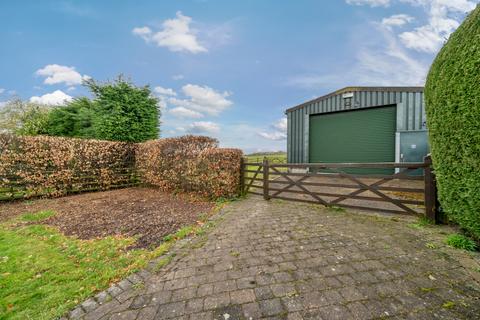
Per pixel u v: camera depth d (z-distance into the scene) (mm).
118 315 1646
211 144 6770
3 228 3742
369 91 8867
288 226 3533
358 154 9305
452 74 2404
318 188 7211
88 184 7418
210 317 1597
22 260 2529
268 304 1716
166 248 2807
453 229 3111
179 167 6699
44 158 6426
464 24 2373
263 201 5449
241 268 2277
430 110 2904
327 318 1547
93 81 10062
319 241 2889
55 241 3123
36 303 1796
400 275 2031
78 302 1812
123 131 9672
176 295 1866
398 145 8070
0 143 5766
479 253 2373
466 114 2238
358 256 2430
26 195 6082
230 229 3494
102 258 2588
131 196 6559
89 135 10781
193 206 5164
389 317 1529
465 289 1792
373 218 3811
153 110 10898
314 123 10508
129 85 10258
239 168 6152
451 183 2566
